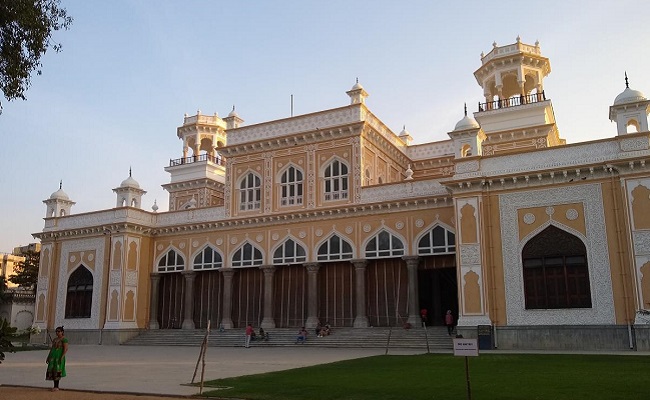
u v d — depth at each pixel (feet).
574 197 59.06
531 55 86.28
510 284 59.98
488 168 63.41
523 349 57.62
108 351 68.13
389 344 65.00
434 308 76.69
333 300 77.92
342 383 31.83
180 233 90.99
